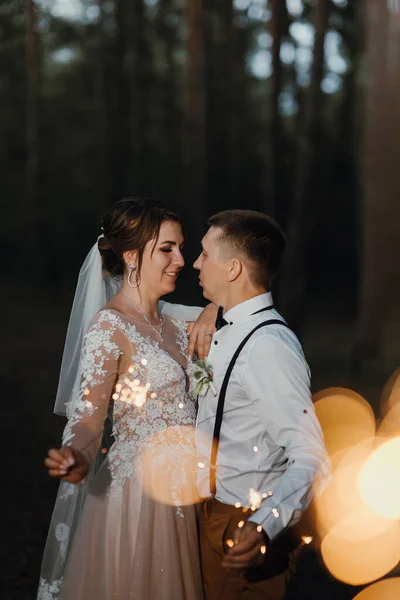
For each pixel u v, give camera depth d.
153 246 2.74
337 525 4.81
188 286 16.44
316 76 10.22
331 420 7.84
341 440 6.97
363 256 11.97
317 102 10.24
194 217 14.53
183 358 2.81
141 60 22.78
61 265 22.00
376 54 11.78
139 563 2.52
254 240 2.60
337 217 24.53
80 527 2.61
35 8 18.94
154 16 22.50
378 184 11.90
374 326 11.77
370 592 3.98
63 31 21.75
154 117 25.17
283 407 2.39
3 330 14.61
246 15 21.61
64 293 19.48
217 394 2.57
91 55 23.12
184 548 2.59
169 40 23.31
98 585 2.54
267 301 2.63
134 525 2.55
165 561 2.54
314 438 2.37
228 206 24.08
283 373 2.41
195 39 14.12
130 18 21.14
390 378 10.35
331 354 12.68
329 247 24.72
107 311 2.68
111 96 21.72
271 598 2.58
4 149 23.56
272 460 2.51
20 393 9.41
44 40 22.23
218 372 2.58
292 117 21.12
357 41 16.56
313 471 2.28
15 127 23.53
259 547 2.19
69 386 2.86
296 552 2.62
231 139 23.81
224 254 2.62
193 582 2.59
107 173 21.36
